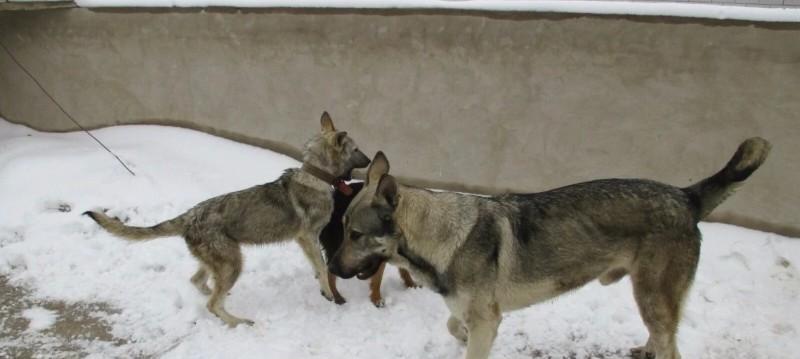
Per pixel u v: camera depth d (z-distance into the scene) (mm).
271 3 6723
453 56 6242
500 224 3578
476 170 6582
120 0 7324
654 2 5480
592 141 6012
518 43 5965
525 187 6445
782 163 5348
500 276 3598
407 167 6863
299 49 6824
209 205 4703
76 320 4742
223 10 6973
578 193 3676
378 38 6453
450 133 6551
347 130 6969
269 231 4867
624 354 4328
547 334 4527
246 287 5184
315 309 4883
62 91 8086
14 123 8539
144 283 5215
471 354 3740
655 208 3598
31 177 6711
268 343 4391
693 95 5504
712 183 3697
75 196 6461
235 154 7254
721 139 5531
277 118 7230
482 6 5957
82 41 7719
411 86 6523
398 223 3586
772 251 5266
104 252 5660
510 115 6250
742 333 4434
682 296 3711
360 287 5227
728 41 5254
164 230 4672
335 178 5047
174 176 6805
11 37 7996
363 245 3646
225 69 7262
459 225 3531
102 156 7125
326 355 4262
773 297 4809
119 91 7875
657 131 5738
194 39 7250
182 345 4383
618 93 5762
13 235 5949
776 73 5168
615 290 4992
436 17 6168
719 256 5281
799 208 5387
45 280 5289
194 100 7578
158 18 7293
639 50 5562
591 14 5613
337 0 6445
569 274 3678
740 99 5359
